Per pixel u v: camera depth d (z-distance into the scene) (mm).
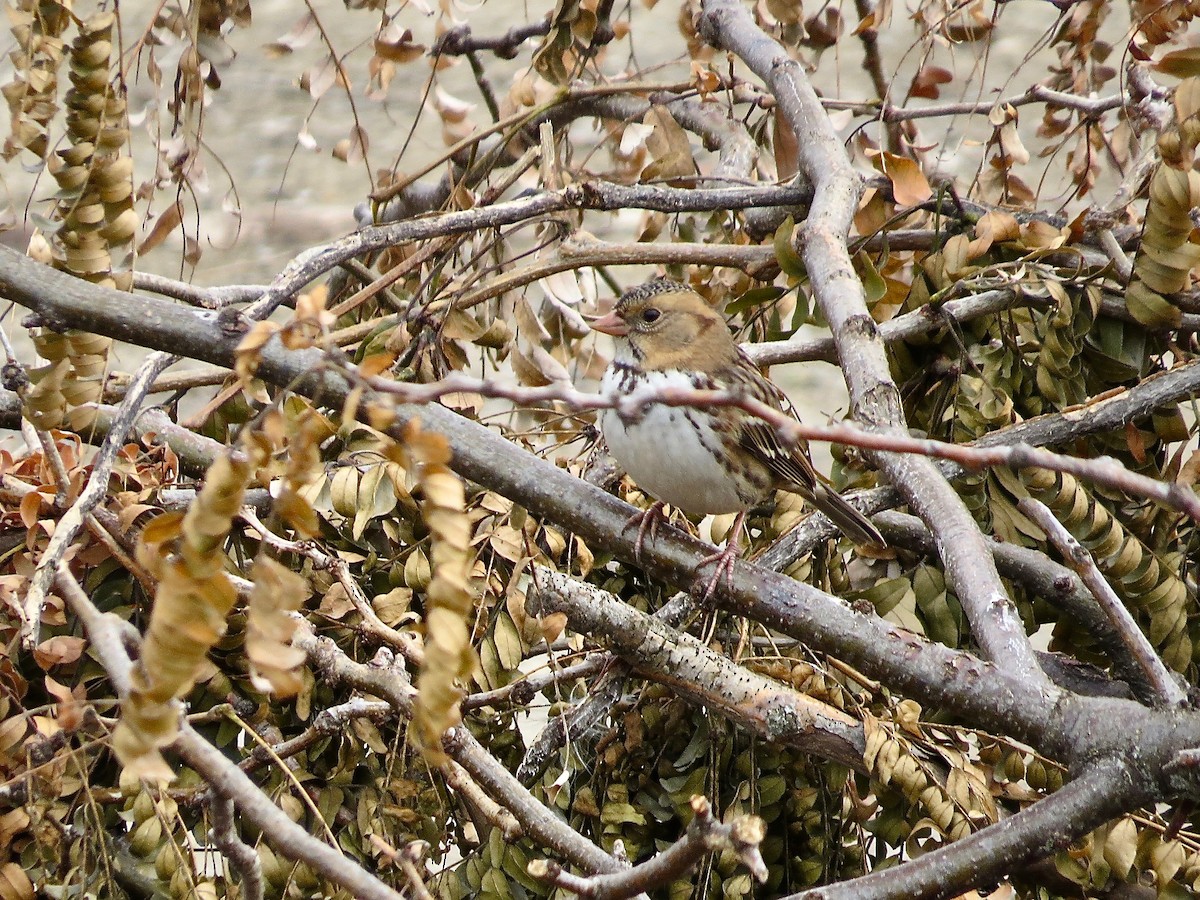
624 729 7770
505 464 6879
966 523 6766
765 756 7676
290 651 4129
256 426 4195
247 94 17969
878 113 11367
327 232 15883
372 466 7605
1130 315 8977
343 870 4332
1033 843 5707
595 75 11992
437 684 3986
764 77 10180
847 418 7941
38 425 6688
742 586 6746
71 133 6566
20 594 6867
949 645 8328
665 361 7836
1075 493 8164
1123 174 10891
